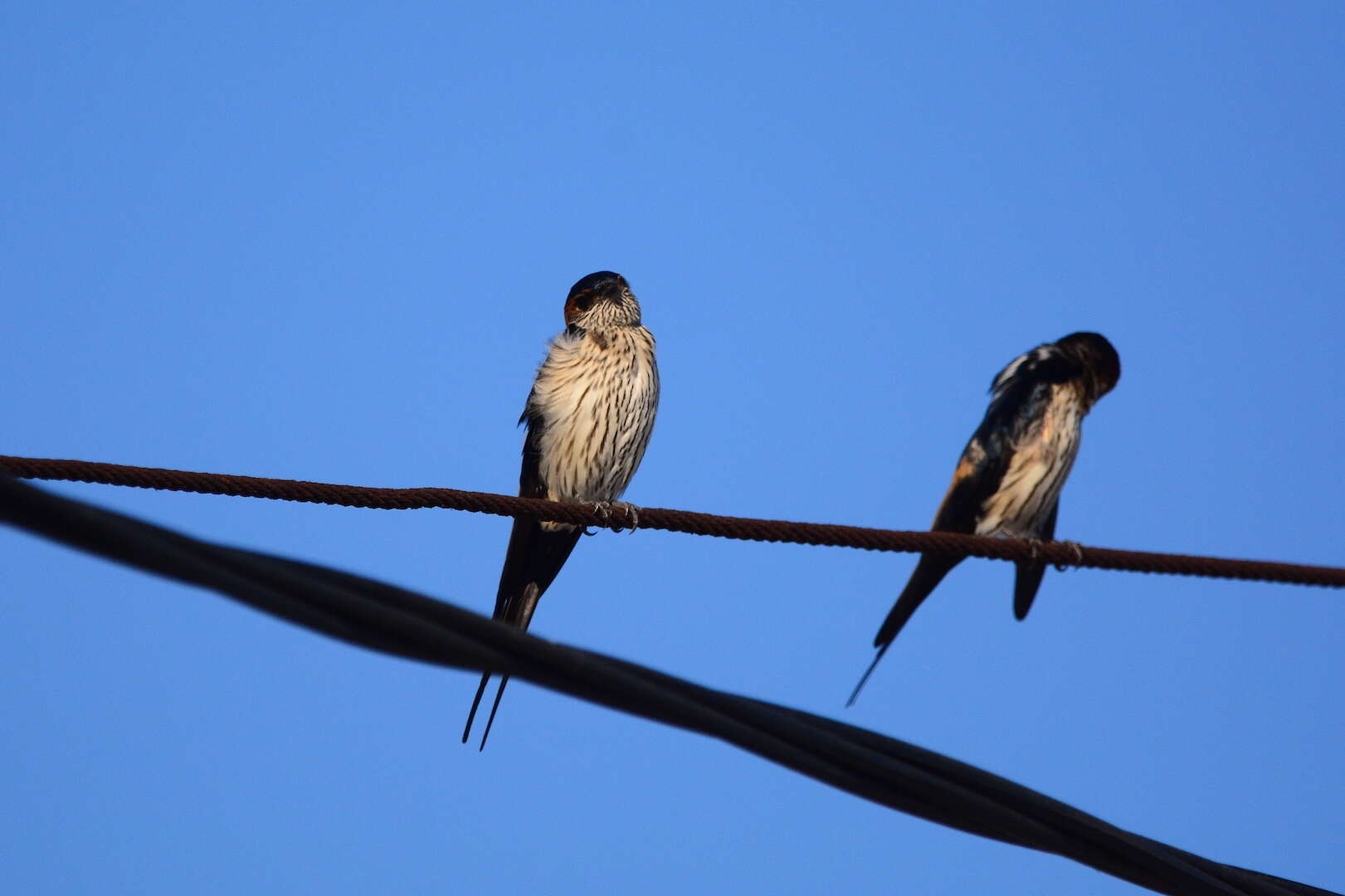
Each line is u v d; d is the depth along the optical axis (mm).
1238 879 9375
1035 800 8812
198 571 6223
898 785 8406
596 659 7379
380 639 6723
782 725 8055
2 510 5621
